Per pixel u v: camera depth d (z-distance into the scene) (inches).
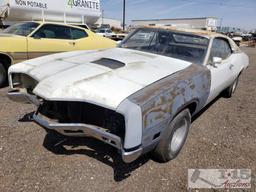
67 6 404.2
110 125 87.8
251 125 162.6
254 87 274.5
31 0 355.9
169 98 93.4
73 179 96.8
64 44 245.6
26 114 152.0
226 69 159.5
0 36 207.0
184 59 135.3
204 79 121.6
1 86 207.8
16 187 90.4
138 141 83.4
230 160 118.7
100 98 84.7
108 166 106.3
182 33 146.1
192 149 126.4
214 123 162.7
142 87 91.4
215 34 152.6
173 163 112.9
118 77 96.8
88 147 118.9
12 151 111.7
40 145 118.3
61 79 95.3
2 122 139.5
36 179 95.3
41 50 226.8
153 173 104.5
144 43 153.9
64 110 94.9
